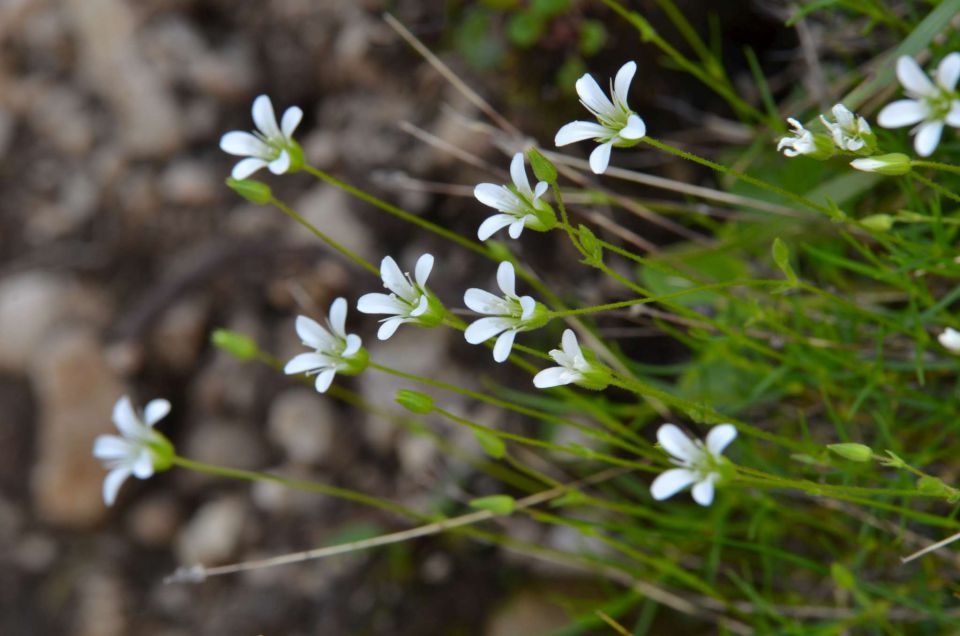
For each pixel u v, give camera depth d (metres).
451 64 0.53
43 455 0.58
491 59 0.52
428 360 0.53
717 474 0.36
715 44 0.51
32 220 0.63
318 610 0.53
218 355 0.58
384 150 0.55
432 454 0.52
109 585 0.57
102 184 0.62
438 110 0.54
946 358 0.44
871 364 0.44
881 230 0.39
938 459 0.45
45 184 0.63
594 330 0.49
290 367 0.39
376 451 0.54
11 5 0.63
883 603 0.43
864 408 0.45
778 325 0.42
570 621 0.50
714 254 0.47
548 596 0.51
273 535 0.54
